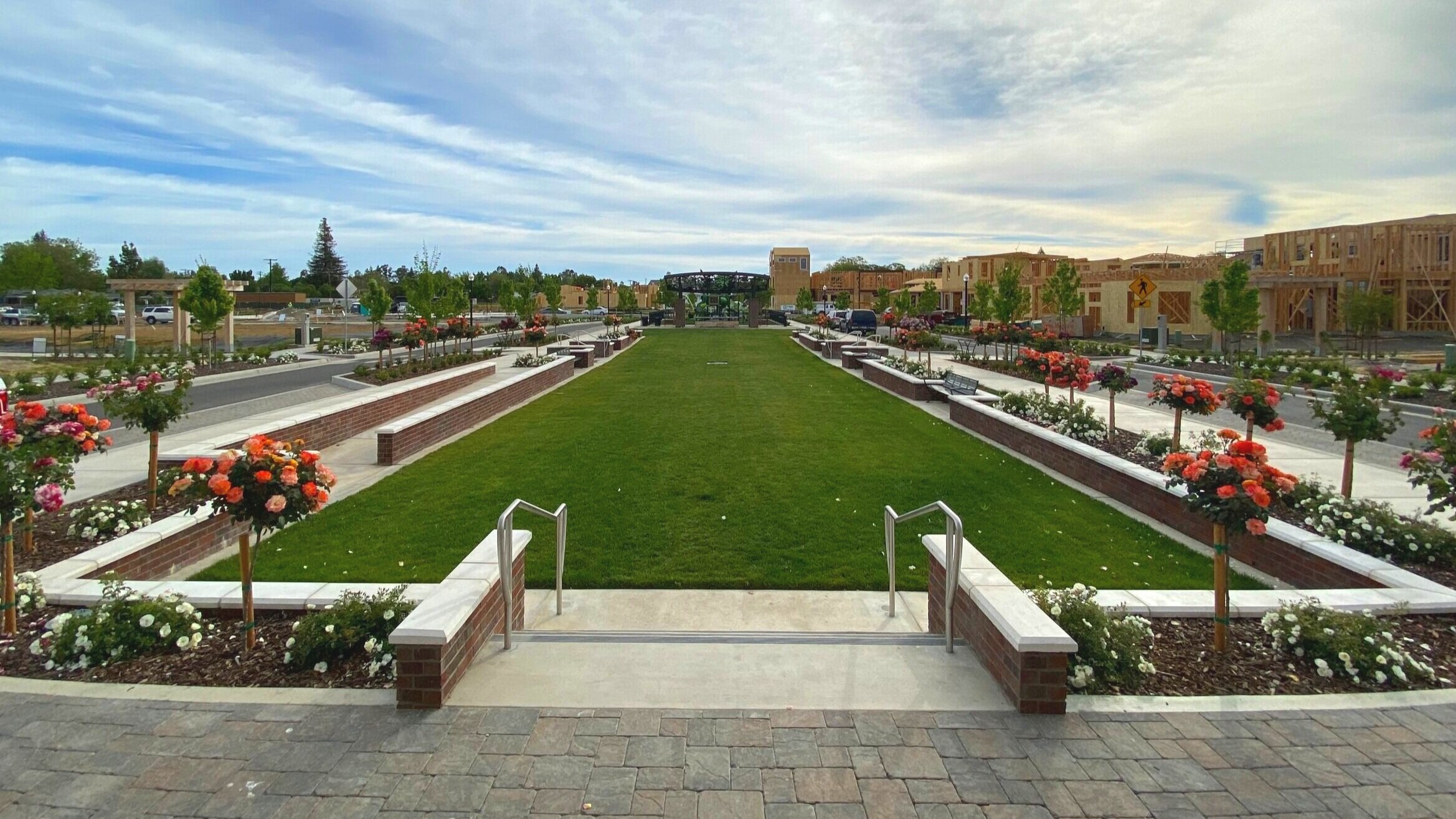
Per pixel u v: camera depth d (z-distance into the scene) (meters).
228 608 5.07
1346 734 3.74
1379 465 10.48
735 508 8.47
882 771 3.41
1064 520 8.09
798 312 77.44
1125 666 4.23
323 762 3.46
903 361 22.55
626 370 25.39
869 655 4.61
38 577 5.44
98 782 3.31
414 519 8.04
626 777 3.35
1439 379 17.33
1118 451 10.83
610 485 9.49
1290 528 6.55
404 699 3.92
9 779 3.32
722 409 16.36
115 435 12.56
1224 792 3.29
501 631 5.02
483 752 3.54
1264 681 4.27
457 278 39.28
